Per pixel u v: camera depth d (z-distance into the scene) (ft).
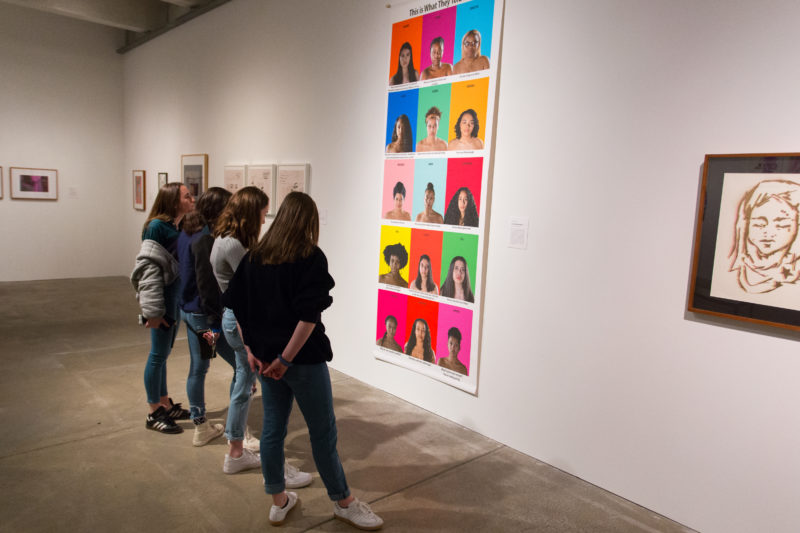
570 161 9.28
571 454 9.50
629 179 8.52
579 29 9.04
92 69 27.78
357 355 14.21
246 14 18.12
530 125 9.87
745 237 7.23
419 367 12.30
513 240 10.25
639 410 8.55
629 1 8.38
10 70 25.58
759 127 7.14
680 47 7.84
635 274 8.51
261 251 6.75
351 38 13.89
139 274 9.97
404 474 9.28
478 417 11.09
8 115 25.71
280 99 16.70
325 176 15.05
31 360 14.57
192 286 9.27
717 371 7.68
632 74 8.39
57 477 8.69
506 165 10.33
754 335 7.30
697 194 7.77
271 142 17.26
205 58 20.74
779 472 7.18
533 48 9.75
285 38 16.34
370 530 7.54
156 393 10.55
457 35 11.03
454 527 7.78
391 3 12.59
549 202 9.62
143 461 9.35
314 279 6.53
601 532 7.82
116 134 28.91
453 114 11.20
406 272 12.50
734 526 7.61
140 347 16.25
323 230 15.21
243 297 6.93
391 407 12.37
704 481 7.88
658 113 8.13
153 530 7.41
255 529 7.52
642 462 8.55
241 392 8.80
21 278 26.86
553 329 9.67
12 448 9.61
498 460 9.96
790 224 6.85
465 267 11.10
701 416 7.88
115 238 29.60
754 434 7.37
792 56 6.82
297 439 10.52
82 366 14.26
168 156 24.23
